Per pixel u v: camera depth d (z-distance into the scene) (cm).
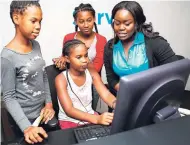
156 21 264
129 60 134
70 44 131
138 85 62
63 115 125
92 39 177
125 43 134
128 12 117
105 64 148
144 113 66
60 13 223
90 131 95
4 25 189
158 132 50
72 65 129
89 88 135
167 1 260
